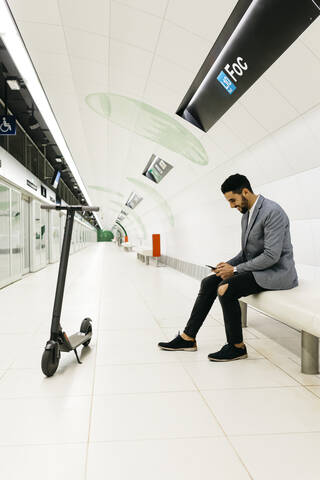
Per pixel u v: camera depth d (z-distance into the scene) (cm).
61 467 130
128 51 390
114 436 152
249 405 181
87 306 458
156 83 443
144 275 845
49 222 1278
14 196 741
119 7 322
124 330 338
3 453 139
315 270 351
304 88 298
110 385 208
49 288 629
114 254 1900
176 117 506
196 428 158
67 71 471
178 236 970
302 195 365
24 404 183
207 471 127
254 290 249
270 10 273
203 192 689
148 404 183
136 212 1764
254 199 260
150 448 142
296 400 187
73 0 321
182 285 666
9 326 352
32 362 249
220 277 272
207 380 214
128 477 124
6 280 661
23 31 377
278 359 252
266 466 130
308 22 251
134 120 597
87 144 845
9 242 685
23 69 466
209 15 301
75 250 2195
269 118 364
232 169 518
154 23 333
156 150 709
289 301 223
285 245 249
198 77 399
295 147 354
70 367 239
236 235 570
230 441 147
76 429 158
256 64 320
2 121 606
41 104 604
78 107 608
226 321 253
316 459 134
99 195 1892
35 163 1028
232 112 405
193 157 611
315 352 222
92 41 386
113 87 490
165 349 276
